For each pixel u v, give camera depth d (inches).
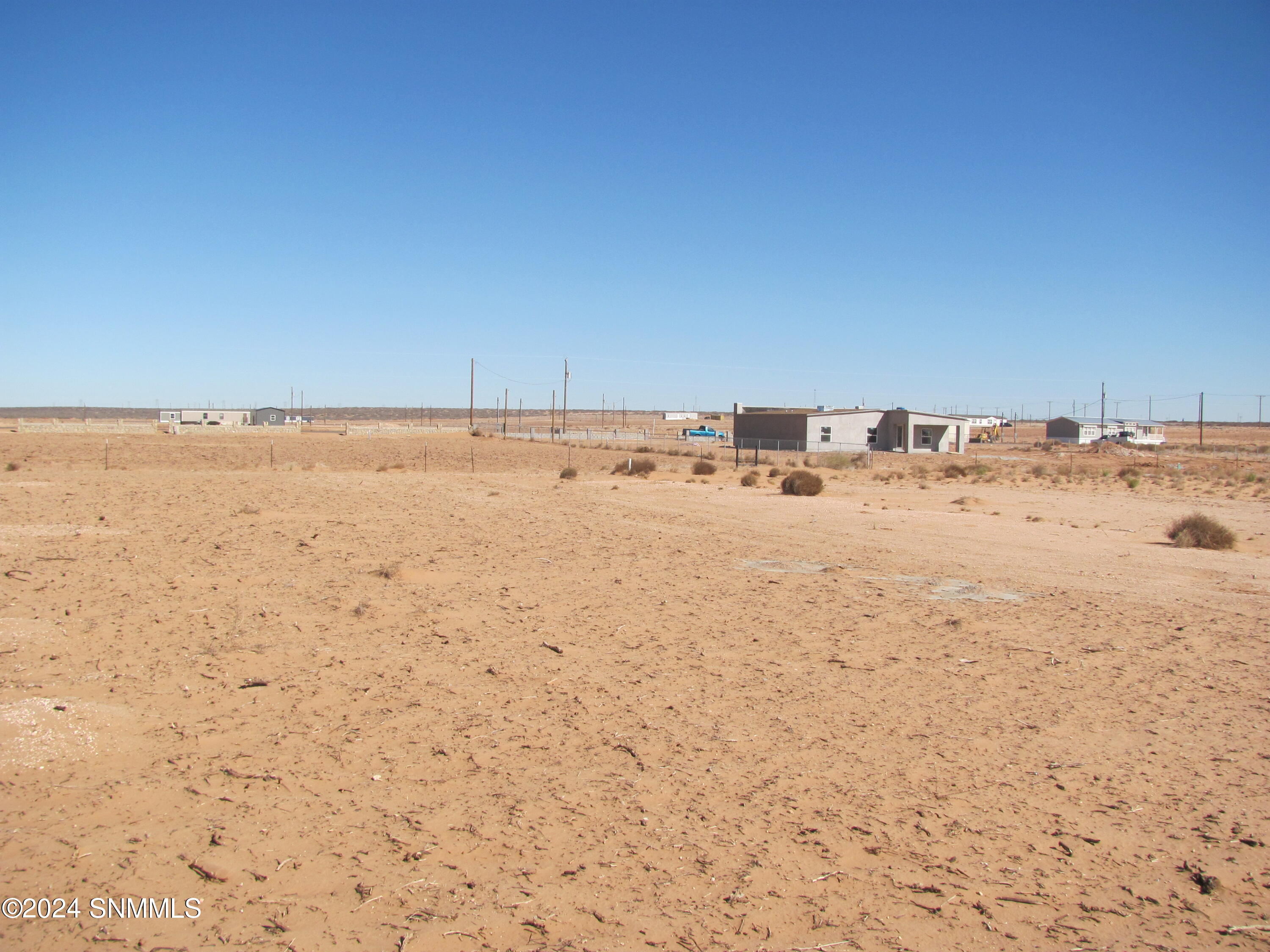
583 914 193.3
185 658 385.1
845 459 2476.6
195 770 263.9
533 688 363.6
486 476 1731.1
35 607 470.3
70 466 1892.2
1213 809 260.5
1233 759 302.8
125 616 457.7
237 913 188.7
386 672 378.0
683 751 296.4
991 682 393.4
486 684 366.6
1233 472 2289.6
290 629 447.5
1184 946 188.7
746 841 231.8
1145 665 429.4
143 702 324.8
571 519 1004.6
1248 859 229.1
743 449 3203.7
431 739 299.0
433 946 179.0
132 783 251.4
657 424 7829.7
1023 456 3415.4
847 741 310.8
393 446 3129.9
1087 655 446.0
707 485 1614.2
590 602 548.7
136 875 202.1
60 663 367.9
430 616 489.1
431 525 915.4
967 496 1445.6
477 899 198.2
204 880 201.9
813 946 184.5
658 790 262.2
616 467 1955.0
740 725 325.1
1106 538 954.1
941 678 397.1
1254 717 351.6
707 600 565.6
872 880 213.8
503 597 554.3
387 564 660.1
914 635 482.3
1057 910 202.8
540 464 2351.1
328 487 1346.0
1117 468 2556.6
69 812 231.6
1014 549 843.4
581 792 258.8
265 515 943.7
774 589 606.9
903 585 637.9
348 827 231.3
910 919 197.0
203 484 1325.0
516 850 221.8
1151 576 706.2
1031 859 227.5
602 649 433.4
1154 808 261.0
